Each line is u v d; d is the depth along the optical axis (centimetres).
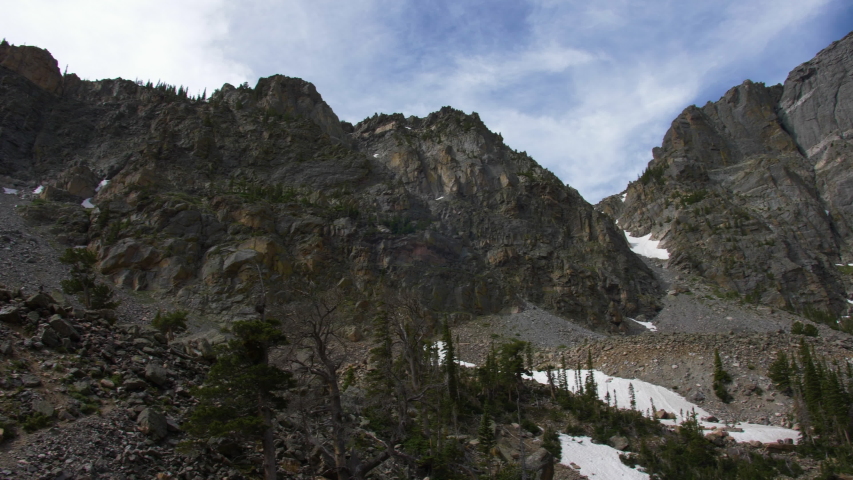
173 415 2709
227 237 9588
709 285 14950
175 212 9556
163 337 3691
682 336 7944
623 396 6588
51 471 1978
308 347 2923
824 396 5694
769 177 19775
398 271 10681
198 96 16538
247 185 11881
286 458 2856
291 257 9875
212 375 2541
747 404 6331
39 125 13338
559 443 4919
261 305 2859
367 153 16625
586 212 15225
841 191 19012
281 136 14275
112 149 12925
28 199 10381
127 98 15312
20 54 14600
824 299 14600
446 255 12156
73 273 6378
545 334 9862
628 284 13512
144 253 8531
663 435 5500
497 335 9562
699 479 4666
